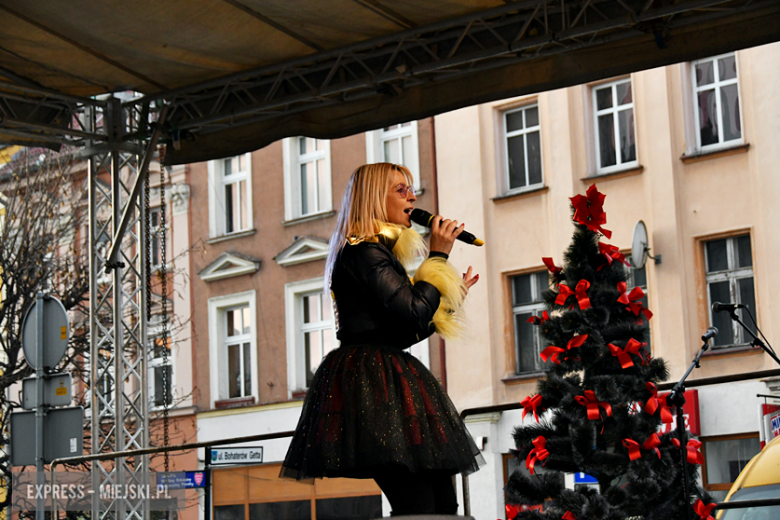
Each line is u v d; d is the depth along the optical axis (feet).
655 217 54.65
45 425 23.90
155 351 72.38
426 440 8.93
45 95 31.60
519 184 60.13
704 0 24.08
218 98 31.14
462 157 61.46
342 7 26.22
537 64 27.12
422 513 8.94
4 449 55.52
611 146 57.16
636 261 52.85
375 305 9.31
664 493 13.50
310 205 69.82
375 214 9.55
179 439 72.54
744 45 24.53
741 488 20.25
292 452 9.51
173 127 31.86
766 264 51.21
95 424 33.22
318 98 29.68
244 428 70.03
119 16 26.37
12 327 60.54
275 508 23.97
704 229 53.31
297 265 69.21
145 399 33.45
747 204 52.16
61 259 65.92
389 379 9.12
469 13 26.73
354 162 67.10
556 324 14.16
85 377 60.23
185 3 25.84
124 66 29.73
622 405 13.58
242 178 73.00
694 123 54.39
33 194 66.39
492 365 59.11
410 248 9.60
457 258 61.00
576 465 13.64
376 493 20.25
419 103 28.73
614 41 26.08
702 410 46.68
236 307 72.59
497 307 59.47
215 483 25.25
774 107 51.42
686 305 53.42
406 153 64.49
